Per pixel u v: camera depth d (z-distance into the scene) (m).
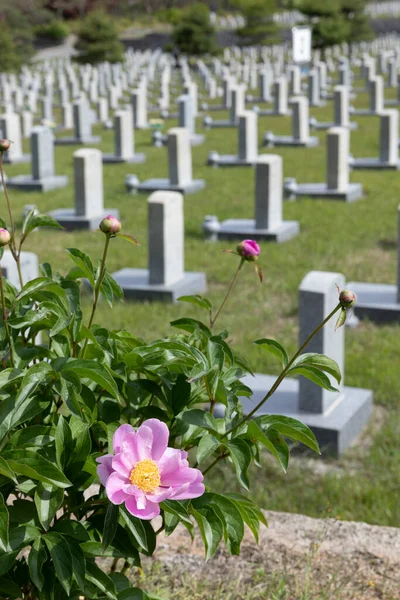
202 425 2.47
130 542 2.45
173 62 51.25
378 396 7.72
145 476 2.10
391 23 68.38
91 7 83.50
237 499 2.60
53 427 2.48
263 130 27.41
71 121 31.33
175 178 18.20
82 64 49.50
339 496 5.93
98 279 2.75
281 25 67.75
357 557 4.16
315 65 41.84
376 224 14.76
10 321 2.57
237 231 14.04
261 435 2.40
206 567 4.10
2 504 2.11
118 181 19.80
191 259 12.93
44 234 14.99
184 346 2.57
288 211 15.95
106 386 2.37
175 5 88.50
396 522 5.51
